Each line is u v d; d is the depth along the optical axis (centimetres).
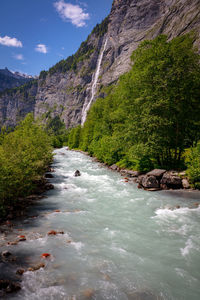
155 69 2175
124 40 19588
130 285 574
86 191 1694
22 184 1304
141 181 1897
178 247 801
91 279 593
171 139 2333
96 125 5203
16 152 1420
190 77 2158
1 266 636
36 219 1070
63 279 587
